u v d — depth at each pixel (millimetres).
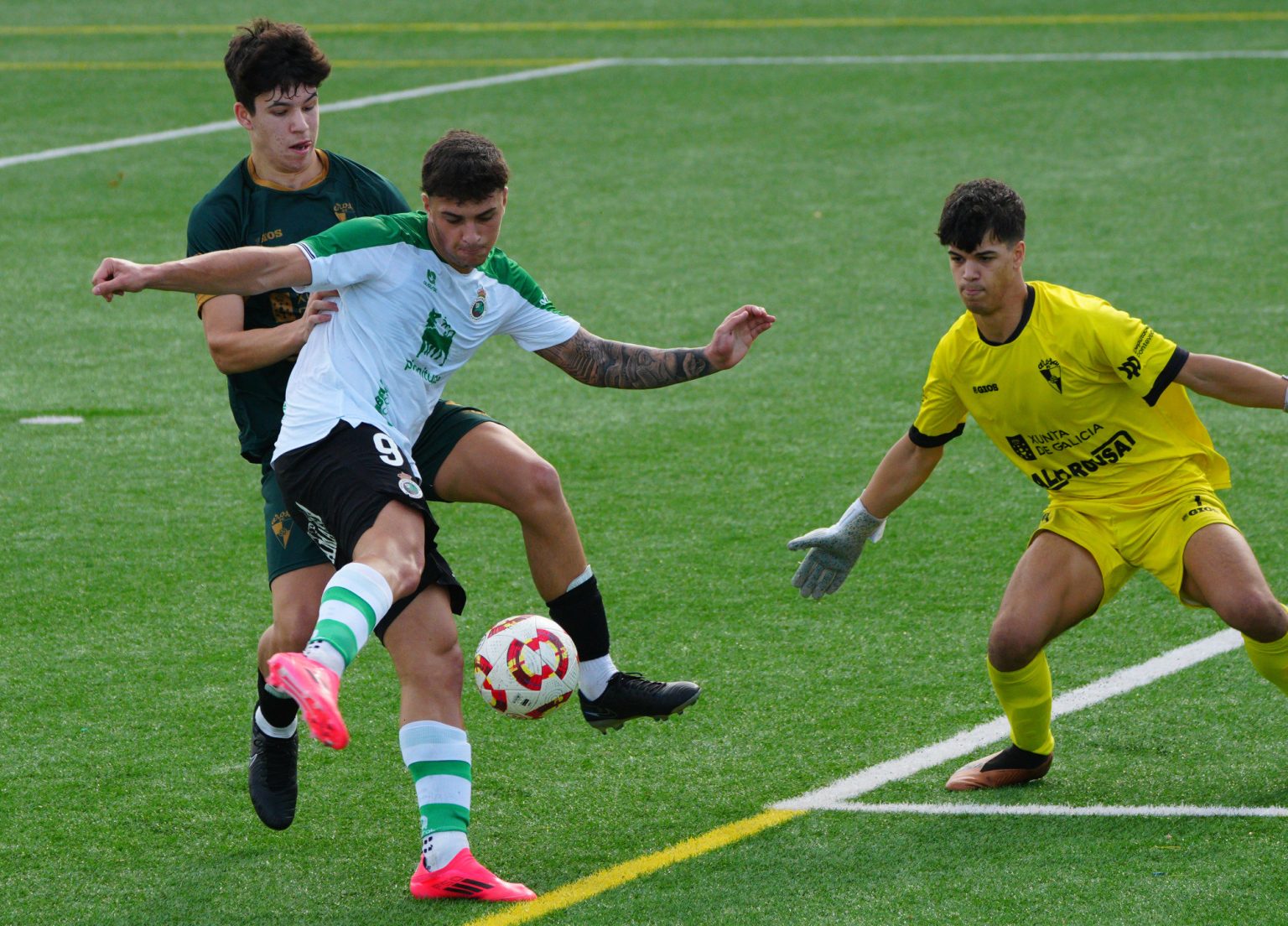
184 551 23453
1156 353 15219
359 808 16156
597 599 15680
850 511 17062
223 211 15977
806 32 69812
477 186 13828
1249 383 15109
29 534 24078
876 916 13422
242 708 18484
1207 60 60688
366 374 14328
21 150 51688
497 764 17109
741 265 38969
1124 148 48906
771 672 19281
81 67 65125
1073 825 15086
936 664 19391
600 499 25344
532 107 57219
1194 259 37844
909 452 16719
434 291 14438
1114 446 15859
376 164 49562
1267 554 22438
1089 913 13273
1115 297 35062
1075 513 16094
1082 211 42406
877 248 40062
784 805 15867
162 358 33031
